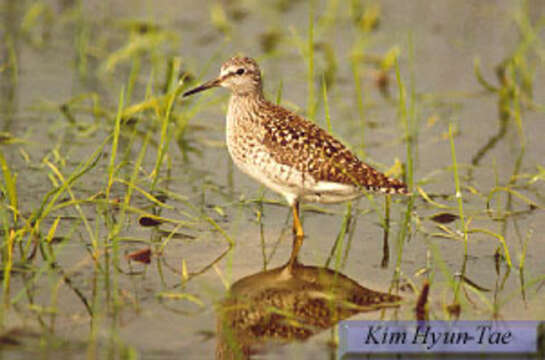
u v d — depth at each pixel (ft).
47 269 34.99
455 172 39.96
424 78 61.93
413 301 34.06
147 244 38.24
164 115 50.21
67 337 29.86
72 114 53.88
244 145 39.86
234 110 40.88
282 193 39.91
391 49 60.39
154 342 29.86
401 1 77.56
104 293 33.32
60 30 68.18
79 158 47.70
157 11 72.54
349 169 38.40
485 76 62.18
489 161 49.70
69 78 59.26
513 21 71.31
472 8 75.56
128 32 67.51
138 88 57.77
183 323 31.40
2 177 43.83
